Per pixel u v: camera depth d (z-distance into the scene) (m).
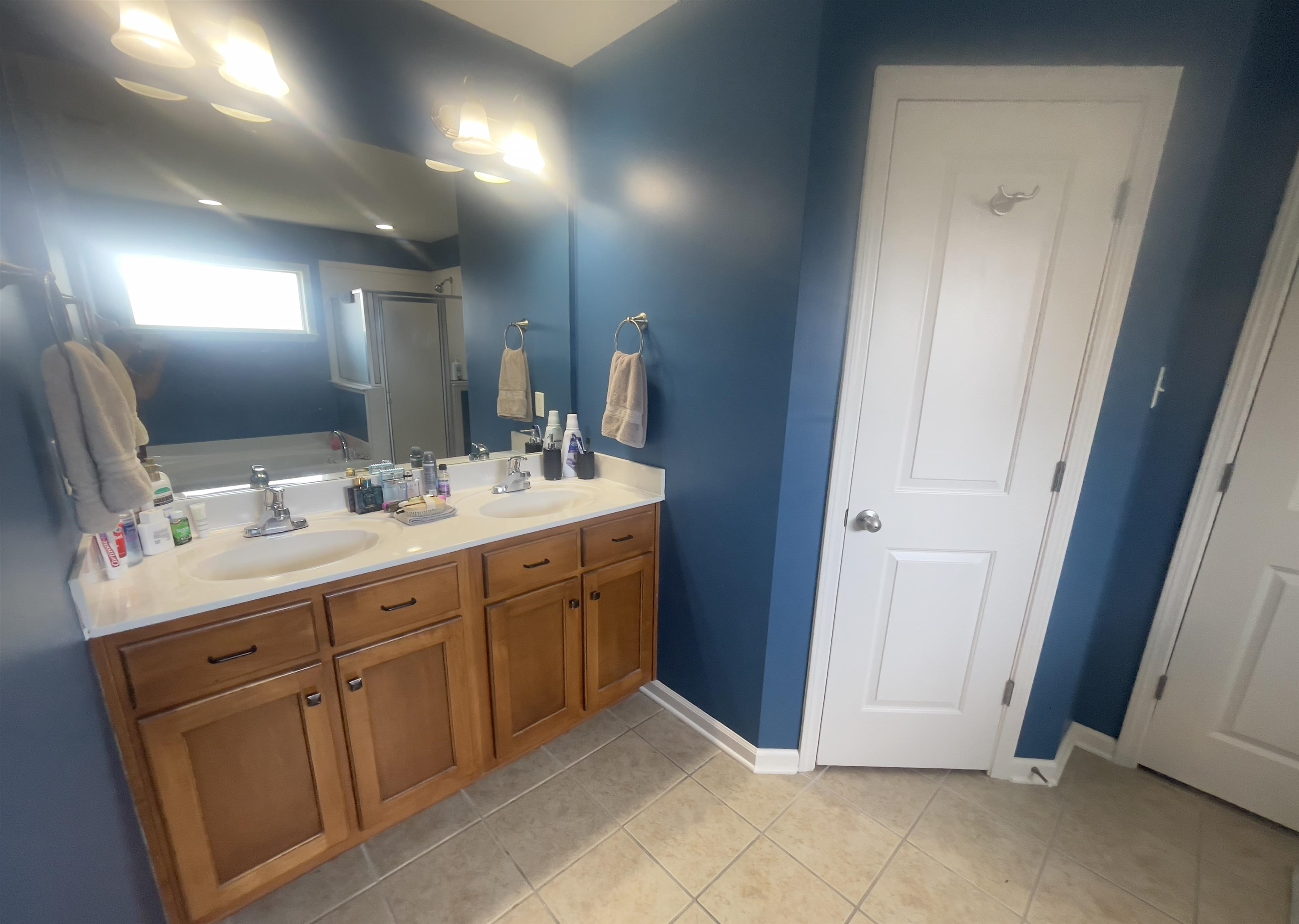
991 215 1.35
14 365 0.88
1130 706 1.78
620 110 1.77
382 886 1.34
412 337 1.77
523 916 1.28
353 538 1.50
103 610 1.00
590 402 2.10
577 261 2.04
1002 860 1.44
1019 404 1.45
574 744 1.86
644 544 1.91
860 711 1.70
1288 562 1.47
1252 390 1.47
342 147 1.52
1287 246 1.38
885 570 1.58
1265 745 1.56
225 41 1.26
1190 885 1.38
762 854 1.45
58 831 0.71
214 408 1.43
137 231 1.27
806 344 1.43
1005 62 1.27
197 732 1.09
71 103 1.15
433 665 1.43
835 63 1.27
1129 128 1.27
